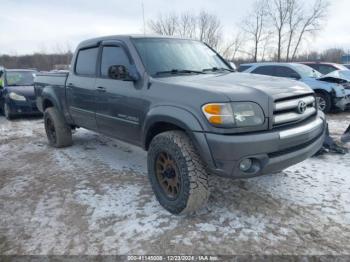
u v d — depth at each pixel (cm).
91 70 442
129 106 356
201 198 291
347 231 281
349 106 920
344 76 984
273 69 980
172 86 309
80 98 458
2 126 825
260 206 328
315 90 902
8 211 337
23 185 405
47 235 289
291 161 290
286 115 292
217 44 3067
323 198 341
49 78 559
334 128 700
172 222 302
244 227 291
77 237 285
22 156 533
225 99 266
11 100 894
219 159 268
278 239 273
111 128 405
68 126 559
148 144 348
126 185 393
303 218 303
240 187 373
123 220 309
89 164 477
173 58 377
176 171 300
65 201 354
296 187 370
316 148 322
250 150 264
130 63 365
